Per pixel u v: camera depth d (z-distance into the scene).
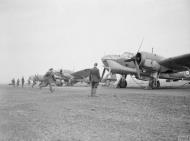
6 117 6.67
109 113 6.90
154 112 6.73
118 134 4.70
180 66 17.47
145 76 18.59
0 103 10.00
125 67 19.33
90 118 6.30
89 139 4.43
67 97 11.61
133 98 9.55
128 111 7.06
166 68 17.77
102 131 4.96
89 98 10.63
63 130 5.12
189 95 9.66
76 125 5.56
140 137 4.45
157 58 17.45
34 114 7.11
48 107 8.50
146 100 8.73
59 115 6.85
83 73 38.00
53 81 17.27
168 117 6.04
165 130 4.87
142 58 16.88
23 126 5.55
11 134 4.86
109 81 27.75
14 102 10.40
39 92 17.14
